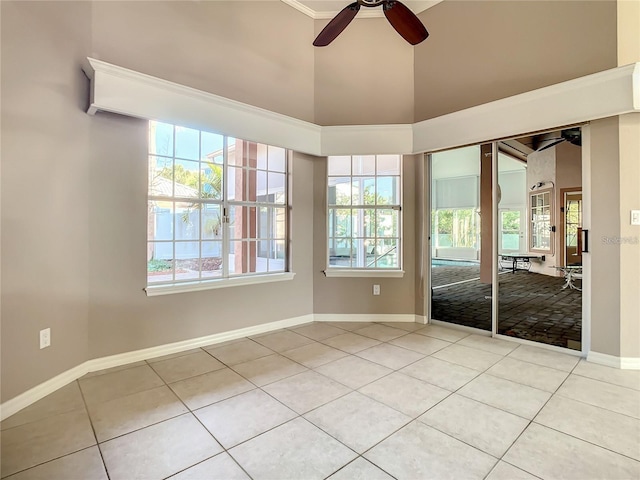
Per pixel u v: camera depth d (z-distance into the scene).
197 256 3.44
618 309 2.82
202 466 1.63
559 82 3.10
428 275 4.14
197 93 3.04
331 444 1.79
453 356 3.07
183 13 3.12
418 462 1.65
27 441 1.82
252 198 3.90
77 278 2.60
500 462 1.65
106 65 2.54
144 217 2.99
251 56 3.62
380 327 3.99
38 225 2.30
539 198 5.29
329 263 4.37
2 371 2.06
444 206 5.47
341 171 4.37
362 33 4.13
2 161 2.09
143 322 3.00
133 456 1.70
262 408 2.16
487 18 3.55
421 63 4.05
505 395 2.33
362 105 4.15
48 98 2.36
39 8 2.29
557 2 3.11
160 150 3.21
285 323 4.02
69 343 2.54
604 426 1.95
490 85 3.53
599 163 2.88
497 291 3.64
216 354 3.13
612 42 2.82
